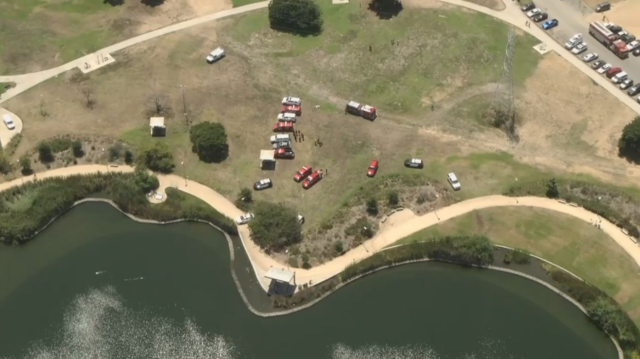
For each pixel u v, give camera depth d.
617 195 183.88
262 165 194.12
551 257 173.00
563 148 198.50
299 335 160.75
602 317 159.38
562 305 166.25
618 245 173.50
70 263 176.12
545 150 198.12
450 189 187.88
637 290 165.25
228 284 170.75
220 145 194.88
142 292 169.00
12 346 159.38
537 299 167.62
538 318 164.00
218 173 193.62
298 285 169.25
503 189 187.62
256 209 183.38
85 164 196.62
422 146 199.62
